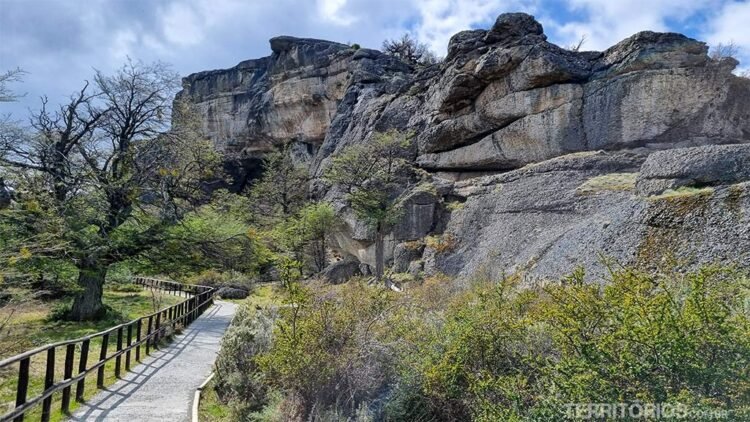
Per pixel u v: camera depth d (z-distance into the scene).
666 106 19.73
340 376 5.22
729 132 19.86
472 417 4.18
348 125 41.25
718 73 19.72
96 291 18.42
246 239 20.11
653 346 3.00
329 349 5.45
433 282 13.91
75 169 18.45
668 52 20.08
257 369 6.97
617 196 14.71
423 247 22.75
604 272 9.95
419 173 28.33
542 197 17.72
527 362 4.10
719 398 2.78
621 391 3.01
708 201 9.19
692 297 3.12
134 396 7.62
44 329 15.78
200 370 9.74
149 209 20.03
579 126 21.88
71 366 6.83
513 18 25.45
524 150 23.80
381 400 4.98
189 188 21.55
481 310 5.11
